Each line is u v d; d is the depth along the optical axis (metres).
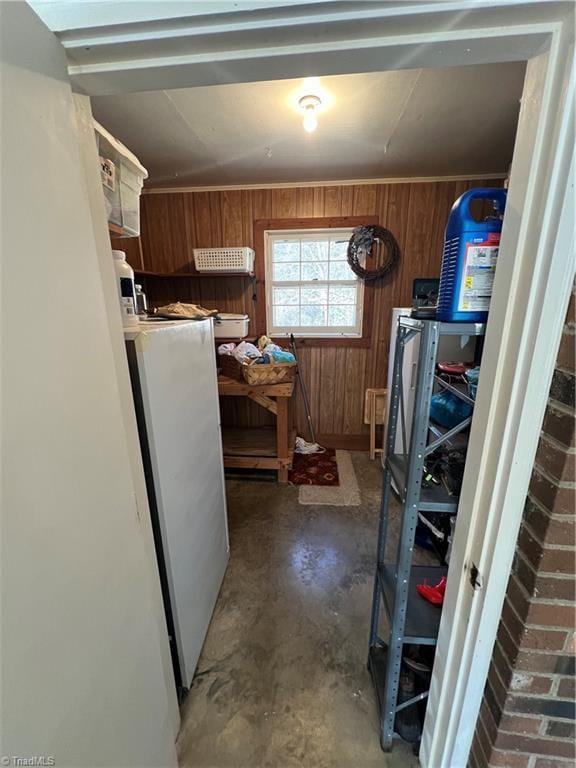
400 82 1.57
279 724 1.18
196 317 1.60
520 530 0.73
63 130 0.59
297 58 0.59
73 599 0.59
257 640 1.48
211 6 0.52
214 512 1.62
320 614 1.61
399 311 2.61
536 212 0.60
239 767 1.08
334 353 3.28
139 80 0.66
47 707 0.53
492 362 0.71
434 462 1.06
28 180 0.51
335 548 2.04
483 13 0.51
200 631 1.40
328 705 1.24
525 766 0.84
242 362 2.64
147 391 0.95
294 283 3.21
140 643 0.82
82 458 0.62
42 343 0.53
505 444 0.70
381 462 3.14
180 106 1.75
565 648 0.73
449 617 0.90
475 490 0.78
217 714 1.21
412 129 2.01
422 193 2.84
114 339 0.81
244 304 3.25
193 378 1.31
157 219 3.12
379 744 1.13
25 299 0.50
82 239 0.63
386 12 0.51
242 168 2.59
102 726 0.67
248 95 1.66
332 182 2.89
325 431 3.45
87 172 0.72
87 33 0.57
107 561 0.69
